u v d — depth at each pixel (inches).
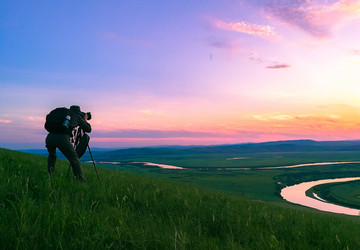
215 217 190.5
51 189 200.8
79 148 295.4
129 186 287.7
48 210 150.2
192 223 175.3
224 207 227.5
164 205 212.8
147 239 130.8
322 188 5900.6
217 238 156.3
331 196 4960.6
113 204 203.6
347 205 4158.5
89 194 213.5
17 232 118.5
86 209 172.4
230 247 138.3
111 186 259.0
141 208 202.1
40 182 217.2
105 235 126.5
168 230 152.2
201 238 150.3
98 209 179.2
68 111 282.5
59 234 120.5
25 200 155.3
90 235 125.0
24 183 211.9
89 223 140.7
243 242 158.4
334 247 159.8
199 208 216.7
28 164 362.0
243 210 244.2
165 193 274.7
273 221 212.8
